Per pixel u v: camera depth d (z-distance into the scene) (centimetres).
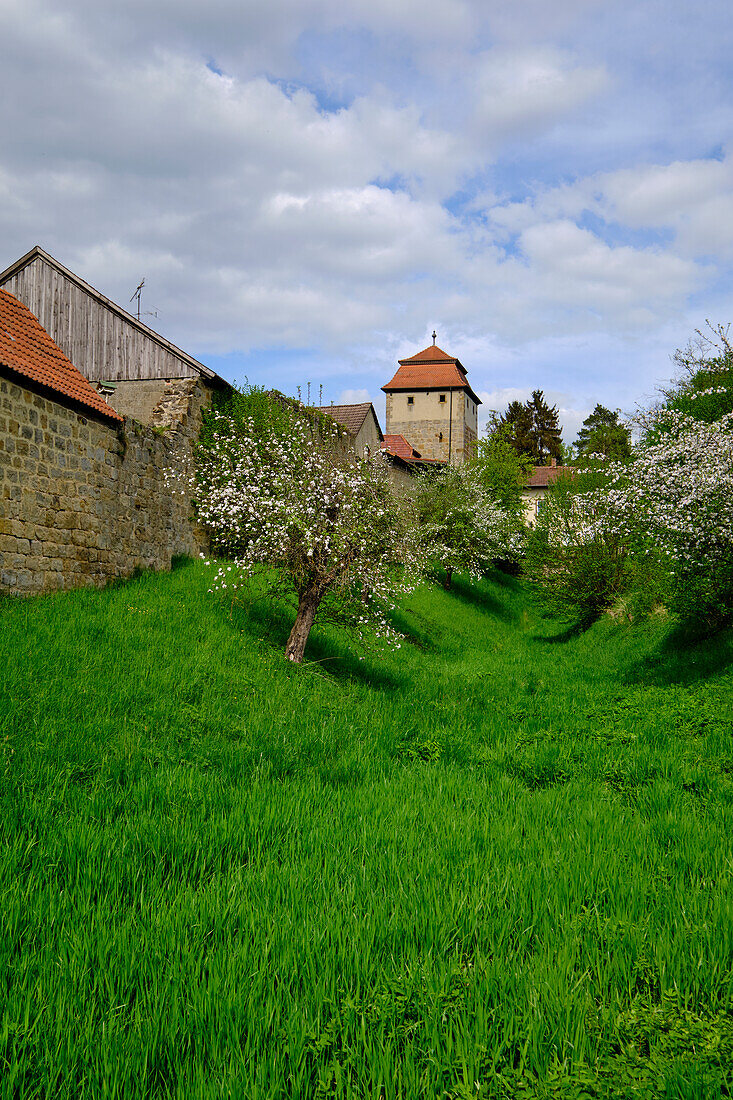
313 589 1239
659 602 2247
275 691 982
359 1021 278
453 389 6119
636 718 1003
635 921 366
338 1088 240
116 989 298
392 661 1659
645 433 1959
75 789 540
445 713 1016
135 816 497
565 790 636
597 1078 247
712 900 386
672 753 778
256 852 448
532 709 1123
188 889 382
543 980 305
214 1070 251
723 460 1298
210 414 1952
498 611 3266
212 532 1816
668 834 507
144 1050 255
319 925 346
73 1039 263
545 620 3278
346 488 1288
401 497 1522
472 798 593
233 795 554
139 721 736
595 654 2097
